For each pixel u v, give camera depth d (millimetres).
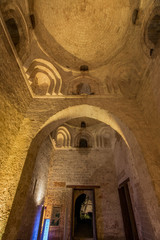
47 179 7707
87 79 5258
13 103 3469
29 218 5156
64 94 4711
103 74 5250
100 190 7641
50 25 4961
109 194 7496
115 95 4695
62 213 6980
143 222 4309
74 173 8188
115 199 7336
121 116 4102
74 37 5398
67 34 5312
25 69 3957
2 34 2895
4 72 3055
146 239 4078
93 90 4941
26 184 3281
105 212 7016
